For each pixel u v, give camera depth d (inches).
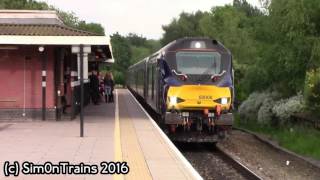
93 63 1642.5
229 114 799.1
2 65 850.1
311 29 1048.8
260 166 706.8
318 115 952.3
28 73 854.5
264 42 1172.5
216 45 813.9
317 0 1036.5
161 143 644.7
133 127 823.7
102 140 649.0
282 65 1106.1
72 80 922.1
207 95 794.8
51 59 853.8
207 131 810.8
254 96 1261.1
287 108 1029.8
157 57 904.9
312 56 1015.6
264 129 1130.7
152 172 466.0
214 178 608.7
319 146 824.3
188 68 803.4
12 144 606.2
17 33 818.8
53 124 818.8
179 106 792.3
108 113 1090.1
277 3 1090.1
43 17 970.7
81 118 676.7
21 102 855.1
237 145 907.4
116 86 3769.7
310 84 940.6
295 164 722.8
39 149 572.1
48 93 858.8
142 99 1510.8
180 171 472.1
